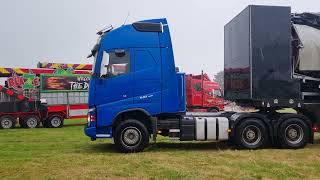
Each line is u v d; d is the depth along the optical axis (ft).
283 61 43.16
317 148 43.57
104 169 31.50
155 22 41.93
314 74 44.55
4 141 54.54
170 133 42.16
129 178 28.45
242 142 42.42
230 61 48.39
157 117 42.32
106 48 41.19
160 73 41.45
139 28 41.57
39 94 82.33
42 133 66.95
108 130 41.39
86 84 86.43
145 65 41.39
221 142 49.80
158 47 41.60
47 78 83.05
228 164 33.53
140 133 41.11
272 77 42.98
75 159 36.60
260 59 42.80
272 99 42.96
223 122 42.52
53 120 82.12
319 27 45.80
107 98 41.04
